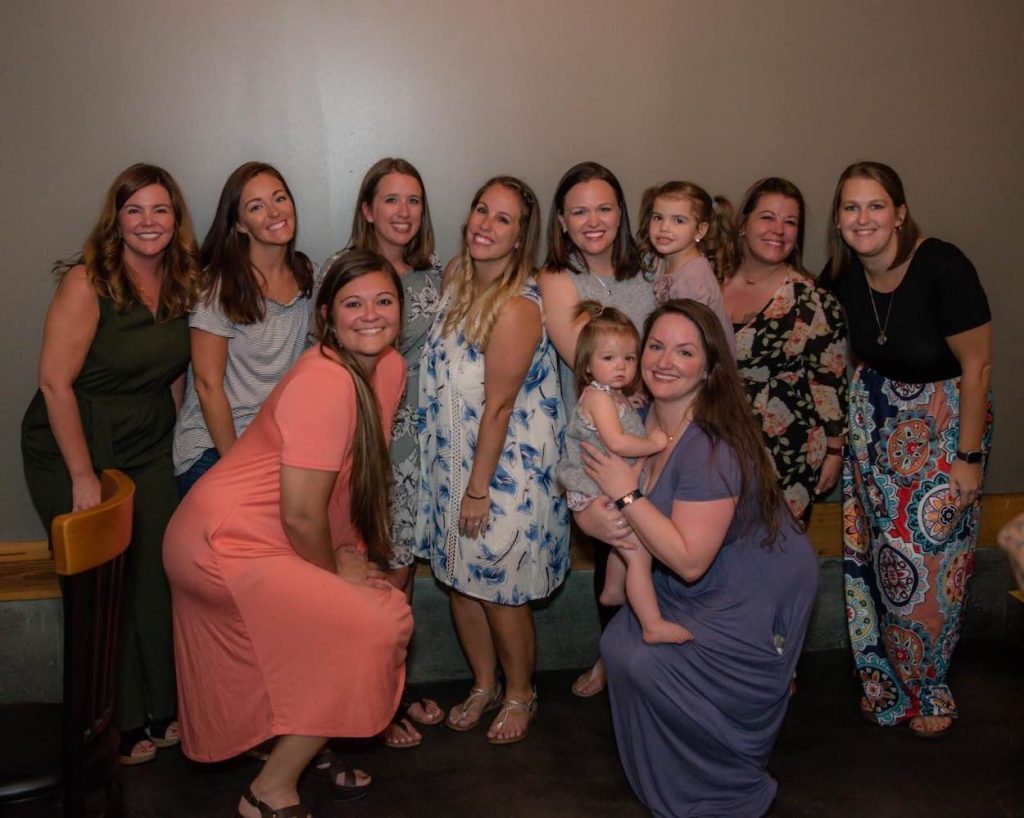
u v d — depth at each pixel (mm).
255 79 3254
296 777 2584
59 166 3188
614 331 2680
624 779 2973
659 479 2666
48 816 1944
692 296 2961
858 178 2984
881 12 3594
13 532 3342
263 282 2982
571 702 3428
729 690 2629
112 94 3178
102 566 1974
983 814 2820
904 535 3137
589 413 2695
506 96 3406
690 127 3545
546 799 2873
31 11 3088
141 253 2857
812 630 3846
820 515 3801
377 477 2553
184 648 2584
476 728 3252
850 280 3178
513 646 3148
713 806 2711
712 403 2643
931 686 3232
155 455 3053
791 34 3553
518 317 2852
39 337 3271
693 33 3484
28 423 3000
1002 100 3729
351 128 3338
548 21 3385
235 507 2453
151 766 3043
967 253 3811
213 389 2963
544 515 3037
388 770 3016
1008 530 1902
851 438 3270
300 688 2475
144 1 3145
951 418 3078
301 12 3238
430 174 3412
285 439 2391
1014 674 3650
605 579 3053
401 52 3318
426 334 3100
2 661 3322
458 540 3020
